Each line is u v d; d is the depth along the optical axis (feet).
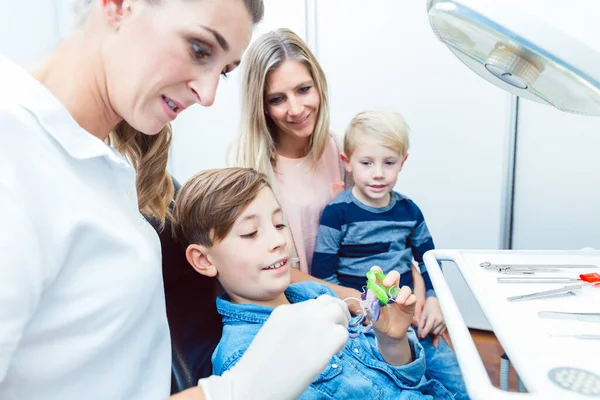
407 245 4.14
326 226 3.90
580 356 1.59
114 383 1.74
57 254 1.41
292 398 1.66
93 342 1.59
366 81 5.60
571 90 1.67
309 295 2.99
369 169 3.77
